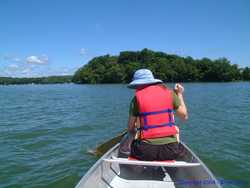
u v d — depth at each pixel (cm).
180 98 217
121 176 227
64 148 398
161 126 202
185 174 229
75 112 812
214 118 640
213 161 331
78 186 180
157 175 224
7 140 451
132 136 233
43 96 1677
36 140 449
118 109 860
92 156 359
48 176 295
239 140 425
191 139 437
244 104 956
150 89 209
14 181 284
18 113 822
